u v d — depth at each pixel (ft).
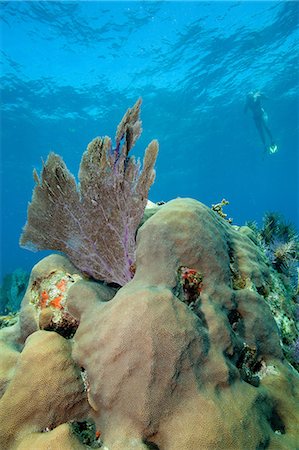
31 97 88.48
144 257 7.93
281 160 185.98
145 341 6.25
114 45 74.64
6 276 41.37
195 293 7.76
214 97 100.01
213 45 76.07
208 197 284.61
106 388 6.31
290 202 411.54
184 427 5.73
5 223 285.43
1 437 6.38
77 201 9.58
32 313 9.32
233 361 7.14
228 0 63.31
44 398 6.64
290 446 6.23
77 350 7.19
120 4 63.87
